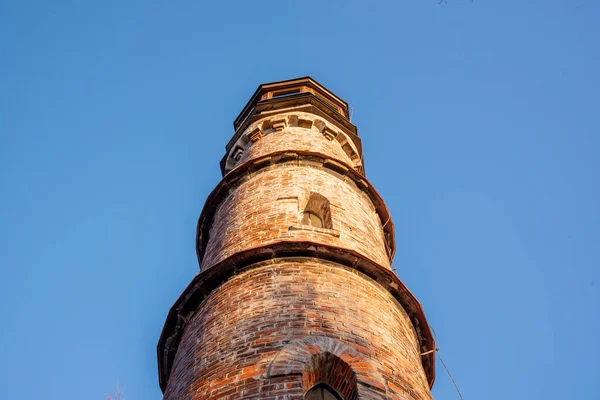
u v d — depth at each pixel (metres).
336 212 18.47
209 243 19.31
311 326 13.13
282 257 15.52
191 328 15.12
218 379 12.27
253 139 24.70
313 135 24.05
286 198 18.56
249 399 11.39
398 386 12.58
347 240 17.25
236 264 15.56
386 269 15.95
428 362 16.75
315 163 20.73
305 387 11.93
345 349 12.59
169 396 13.45
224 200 20.94
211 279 15.70
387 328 14.38
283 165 20.64
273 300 14.00
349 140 25.31
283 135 23.77
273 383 11.57
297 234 16.69
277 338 12.77
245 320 13.63
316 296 14.17
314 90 29.75
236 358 12.58
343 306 14.11
